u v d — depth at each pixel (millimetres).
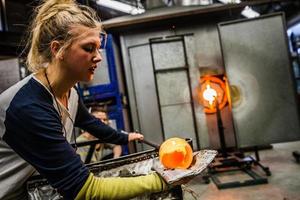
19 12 3664
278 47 3357
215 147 4141
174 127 3750
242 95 3420
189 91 3729
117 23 3734
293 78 3334
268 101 3377
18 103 771
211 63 4117
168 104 3754
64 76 831
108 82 3645
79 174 726
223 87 4121
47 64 846
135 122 3883
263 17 3371
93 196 718
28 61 877
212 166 3402
